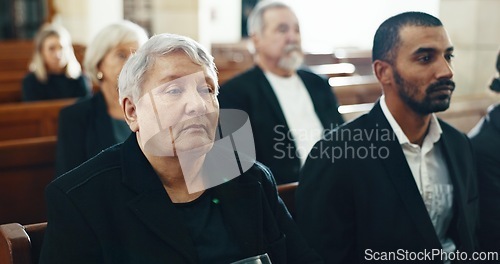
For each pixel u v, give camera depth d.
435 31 2.09
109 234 1.62
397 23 2.12
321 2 7.52
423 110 2.13
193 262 1.64
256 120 3.06
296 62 3.21
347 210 2.20
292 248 1.86
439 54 2.10
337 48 6.95
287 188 2.40
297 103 3.18
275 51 3.20
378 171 2.16
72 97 5.72
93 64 2.96
